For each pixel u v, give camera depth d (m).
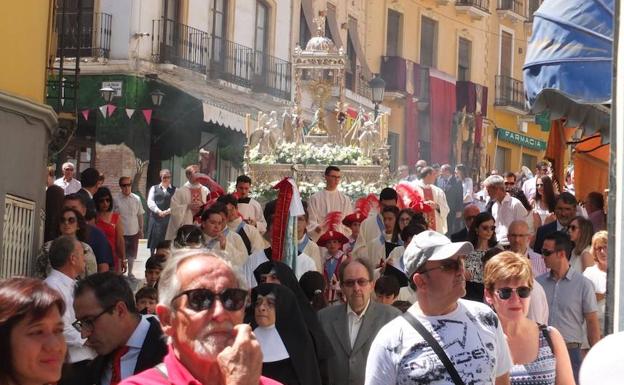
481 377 7.07
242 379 4.91
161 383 5.07
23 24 14.93
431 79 41.88
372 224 15.09
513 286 7.94
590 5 12.46
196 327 5.08
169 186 23.45
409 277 7.30
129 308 7.18
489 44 45.84
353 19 39.16
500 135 46.09
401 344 7.13
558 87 12.45
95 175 17.66
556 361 8.02
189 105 31.50
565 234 11.02
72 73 29.47
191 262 5.17
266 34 35.72
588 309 10.89
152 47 30.98
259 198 22.89
